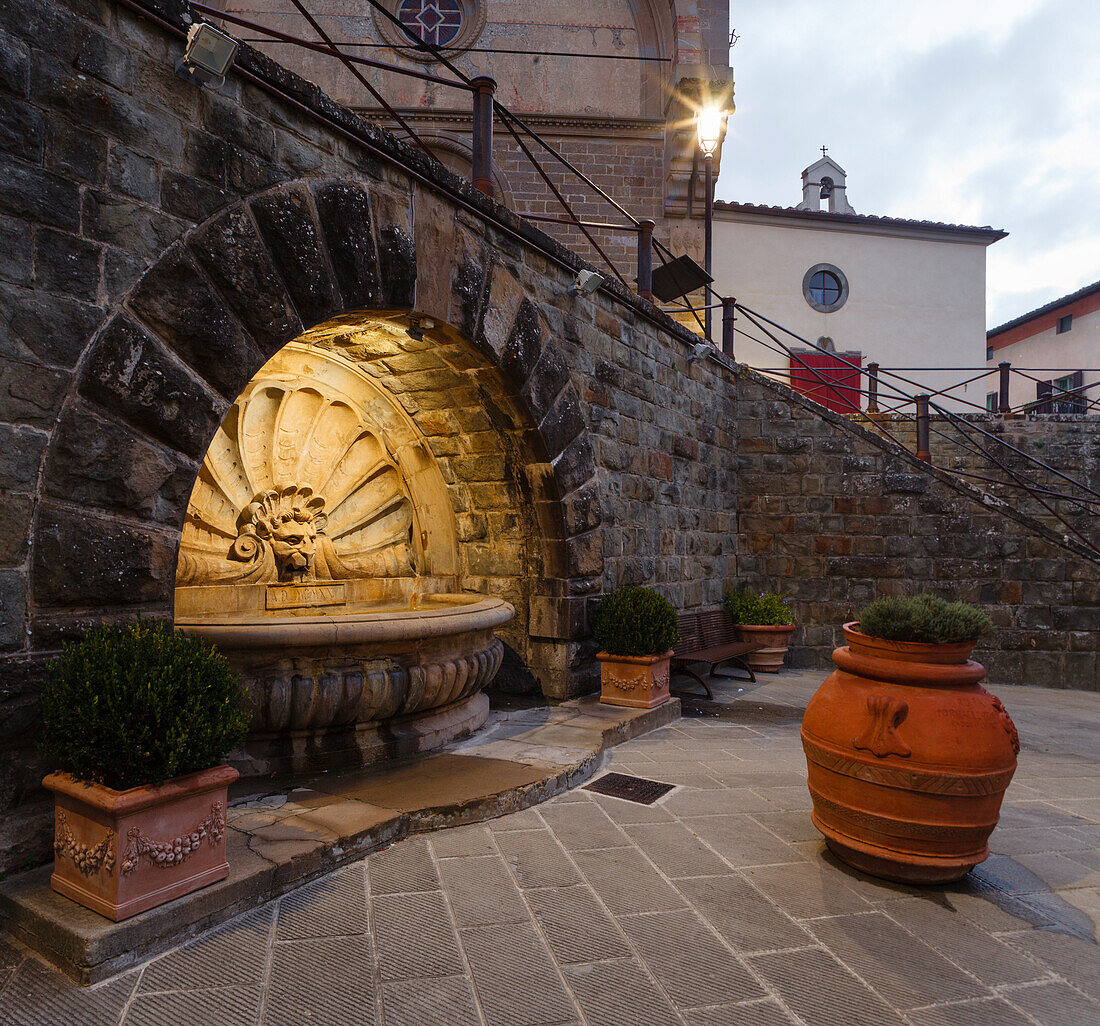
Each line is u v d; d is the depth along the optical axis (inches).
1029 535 388.5
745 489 401.7
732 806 166.1
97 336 117.0
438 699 189.2
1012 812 172.6
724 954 104.0
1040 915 118.6
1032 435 507.5
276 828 131.2
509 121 242.4
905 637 129.3
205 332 131.5
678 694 304.0
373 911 112.3
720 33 589.3
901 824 123.9
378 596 244.4
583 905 117.0
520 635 254.4
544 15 570.9
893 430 518.3
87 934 91.7
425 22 567.2
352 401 244.5
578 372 252.2
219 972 95.0
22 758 110.0
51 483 112.0
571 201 559.5
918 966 102.3
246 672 159.6
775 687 328.2
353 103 545.6
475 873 127.1
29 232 109.7
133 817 96.7
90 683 99.0
